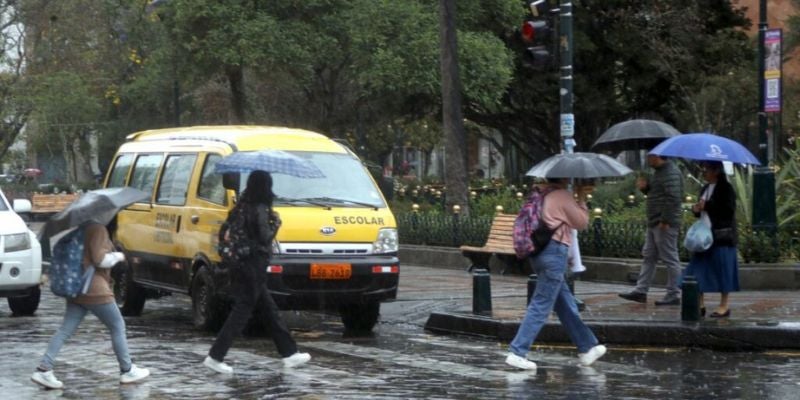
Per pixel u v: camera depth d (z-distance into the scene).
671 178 24.08
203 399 16.19
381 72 44.16
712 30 67.00
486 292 23.78
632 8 63.41
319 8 45.03
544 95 62.69
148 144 27.28
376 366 19.06
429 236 39.69
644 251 24.75
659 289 29.48
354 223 22.94
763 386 17.05
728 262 22.08
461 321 23.31
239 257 18.28
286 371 18.56
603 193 43.50
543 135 69.75
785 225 31.06
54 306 29.47
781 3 79.25
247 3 43.69
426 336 23.27
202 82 49.69
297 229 22.42
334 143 24.89
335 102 50.19
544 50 25.59
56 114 60.94
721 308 22.39
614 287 30.27
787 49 67.62
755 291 28.59
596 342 19.23
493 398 16.17
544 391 16.72
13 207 27.42
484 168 116.50
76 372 18.58
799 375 18.05
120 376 17.69
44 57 56.34
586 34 63.09
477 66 47.09
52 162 99.19
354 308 24.03
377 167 31.50
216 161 23.77
